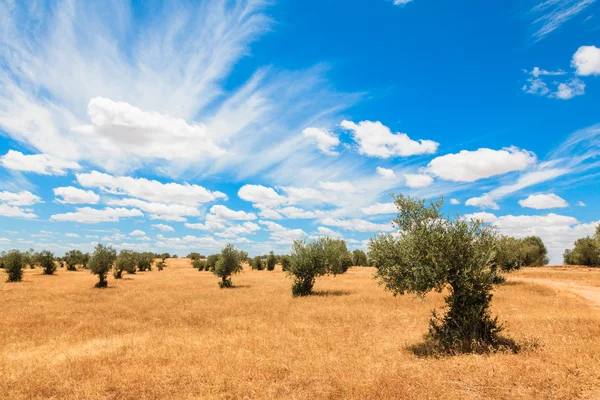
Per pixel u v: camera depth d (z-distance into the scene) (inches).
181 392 357.7
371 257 539.8
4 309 1024.9
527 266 3058.6
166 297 1307.8
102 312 976.3
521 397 315.6
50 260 2805.1
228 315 881.5
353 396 331.6
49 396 362.9
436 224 527.2
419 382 358.0
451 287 524.1
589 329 556.7
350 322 730.8
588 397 309.7
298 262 1274.6
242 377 392.8
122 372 417.7
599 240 1713.8
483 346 470.0
